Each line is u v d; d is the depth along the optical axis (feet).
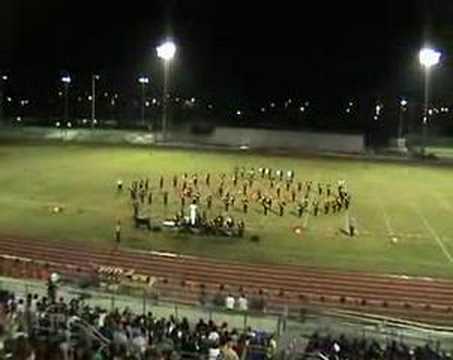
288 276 156.25
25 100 608.19
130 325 92.53
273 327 114.42
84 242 177.17
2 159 289.94
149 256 166.50
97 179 253.44
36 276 146.72
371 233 194.18
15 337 76.23
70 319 90.02
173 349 84.33
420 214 217.36
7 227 190.80
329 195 234.17
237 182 248.11
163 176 258.37
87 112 618.03
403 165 299.99
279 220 203.82
